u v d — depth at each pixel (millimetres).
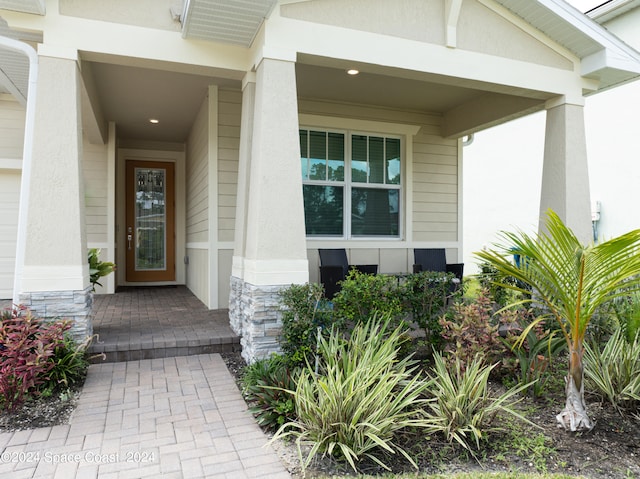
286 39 3955
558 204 5230
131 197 8711
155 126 7703
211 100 5789
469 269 11906
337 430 2555
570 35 4977
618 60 5031
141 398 3256
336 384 2668
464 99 6602
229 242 5910
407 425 2732
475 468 2500
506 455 2645
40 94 3664
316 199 6512
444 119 7277
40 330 3404
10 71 4855
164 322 4980
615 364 3312
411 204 7074
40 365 3100
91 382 3518
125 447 2584
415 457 2566
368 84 5891
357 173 6789
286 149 3947
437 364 3197
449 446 2709
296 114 3996
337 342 3217
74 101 3736
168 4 4008
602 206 8453
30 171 3645
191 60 4094
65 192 3703
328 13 4109
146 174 8812
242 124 4551
